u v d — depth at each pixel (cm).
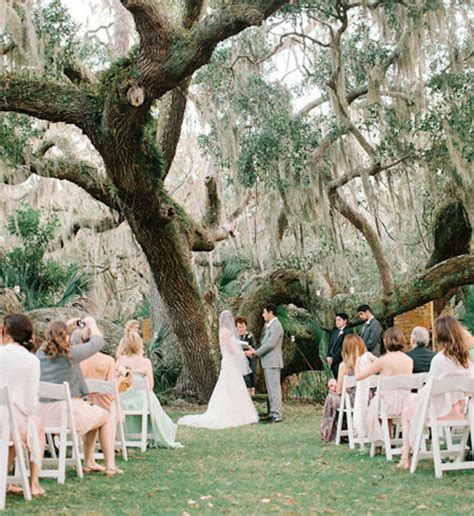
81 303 2311
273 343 1429
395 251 2702
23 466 643
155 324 1986
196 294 1731
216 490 698
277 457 930
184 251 1680
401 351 920
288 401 1955
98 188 1700
